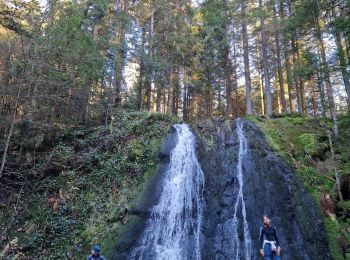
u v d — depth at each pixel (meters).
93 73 16.09
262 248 8.60
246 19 21.89
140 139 14.94
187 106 31.89
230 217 11.42
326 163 13.04
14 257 10.20
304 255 9.91
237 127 15.48
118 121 17.00
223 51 24.58
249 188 12.16
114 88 20.02
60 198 12.74
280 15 23.56
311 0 15.84
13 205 12.52
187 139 14.90
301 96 23.45
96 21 19.09
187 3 24.64
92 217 11.81
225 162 13.56
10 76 13.75
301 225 10.63
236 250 10.55
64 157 14.55
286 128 15.54
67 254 10.60
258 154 13.34
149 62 21.34
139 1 24.16
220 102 32.09
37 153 14.97
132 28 20.95
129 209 11.69
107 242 10.75
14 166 14.03
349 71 13.84
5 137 14.49
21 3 13.07
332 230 10.28
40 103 15.26
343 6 15.55
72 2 16.69
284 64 24.78
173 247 10.95
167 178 12.90
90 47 15.72
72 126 16.95
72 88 15.88
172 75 23.23
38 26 12.52
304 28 17.95
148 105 23.36
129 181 12.92
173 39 22.47
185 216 11.83
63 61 14.73
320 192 11.43
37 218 11.98
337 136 14.52
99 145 15.36
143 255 10.55
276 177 12.25
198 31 26.95
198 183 12.86
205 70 25.47
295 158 13.12
